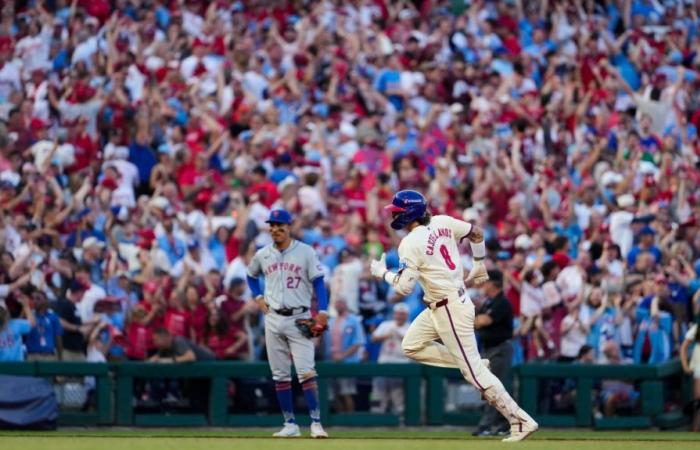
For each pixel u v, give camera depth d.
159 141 69.44
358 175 68.50
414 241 36.81
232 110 73.12
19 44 74.81
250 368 53.91
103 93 70.12
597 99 80.31
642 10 92.25
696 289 60.00
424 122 74.88
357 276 57.84
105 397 52.53
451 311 37.00
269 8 84.44
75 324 54.34
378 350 57.88
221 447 34.81
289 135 71.56
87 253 56.28
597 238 63.66
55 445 35.38
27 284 53.28
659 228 64.44
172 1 82.00
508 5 87.69
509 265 59.41
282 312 43.06
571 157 74.31
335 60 78.75
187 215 62.28
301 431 50.75
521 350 57.25
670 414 55.12
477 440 39.97
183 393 53.56
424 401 55.00
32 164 65.12
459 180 70.75
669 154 71.75
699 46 88.62
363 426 54.38
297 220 63.19
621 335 58.16
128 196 64.94
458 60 80.75
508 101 77.00
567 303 57.59
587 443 37.50
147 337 54.38
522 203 67.31
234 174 67.38
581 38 85.88
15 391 48.72
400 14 89.38
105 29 75.75
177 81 73.19
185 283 54.91
